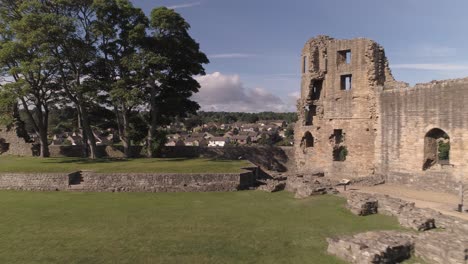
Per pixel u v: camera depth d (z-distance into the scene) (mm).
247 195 25797
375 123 33281
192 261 13023
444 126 27078
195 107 47906
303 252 13914
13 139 46062
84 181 27812
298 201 23266
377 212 19688
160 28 40812
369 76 33719
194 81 46250
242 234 16156
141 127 45688
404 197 24719
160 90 45250
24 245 14727
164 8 41031
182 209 21250
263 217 19234
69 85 41156
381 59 34188
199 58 45375
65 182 27750
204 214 19953
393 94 31234
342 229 16766
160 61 38312
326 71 37500
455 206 21406
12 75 36438
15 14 38406
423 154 28609
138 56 37938
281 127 189375
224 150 47750
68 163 34844
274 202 23250
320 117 38438
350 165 35188
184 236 15875
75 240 15328
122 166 32031
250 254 13719
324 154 37562
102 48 39375
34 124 42812
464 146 25656
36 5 34688
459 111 26031
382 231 15125
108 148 46969
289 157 46750
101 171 28922
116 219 18797
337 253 13500
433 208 20859
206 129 185375
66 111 52906
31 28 34062
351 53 35219
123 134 44125
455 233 14867
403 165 30219
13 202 23109
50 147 45781
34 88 39594
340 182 30000
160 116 46375
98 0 36062
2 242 15102
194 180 27844
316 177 33969
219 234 16172
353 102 35062
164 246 14562
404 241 13492
